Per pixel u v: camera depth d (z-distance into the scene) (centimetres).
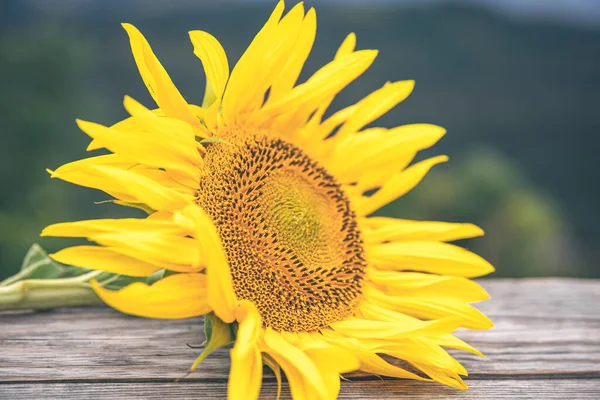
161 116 67
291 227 69
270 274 66
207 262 60
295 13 70
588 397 67
